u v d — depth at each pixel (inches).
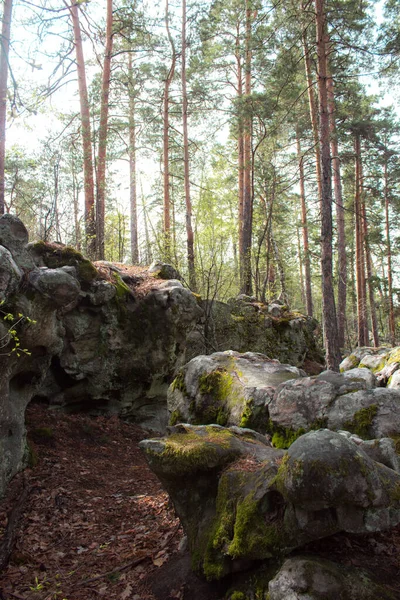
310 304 958.4
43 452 240.7
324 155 456.4
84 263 301.4
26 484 203.2
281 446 160.1
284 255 1186.0
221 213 906.7
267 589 102.1
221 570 111.0
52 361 289.7
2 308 186.9
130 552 154.9
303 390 163.0
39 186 485.4
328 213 454.9
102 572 145.9
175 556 139.6
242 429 154.7
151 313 326.6
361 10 489.4
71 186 547.2
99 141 558.3
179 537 154.3
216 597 114.6
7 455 204.2
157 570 136.6
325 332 450.3
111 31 595.5
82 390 300.7
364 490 95.0
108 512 192.7
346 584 97.2
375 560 107.1
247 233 699.4
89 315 300.4
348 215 1088.2
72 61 536.1
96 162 562.3
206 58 722.8
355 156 848.3
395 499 99.7
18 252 204.8
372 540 114.0
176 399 214.7
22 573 148.7
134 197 909.2
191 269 495.2
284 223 1034.1
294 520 100.3
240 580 111.0
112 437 290.4
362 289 879.7
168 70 757.3
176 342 336.2
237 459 128.6
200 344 394.6
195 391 207.0
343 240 793.6
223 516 115.3
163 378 335.3
